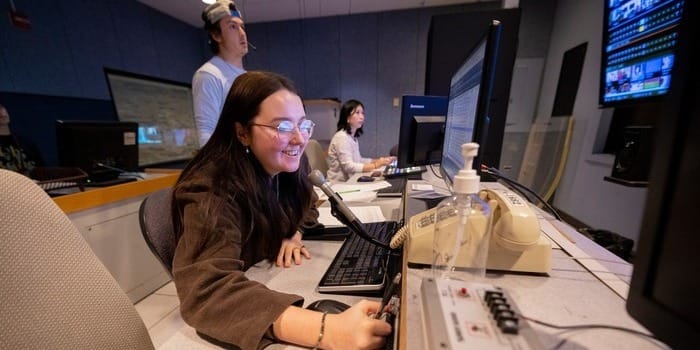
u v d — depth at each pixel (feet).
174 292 5.46
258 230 2.45
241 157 2.44
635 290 0.85
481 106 1.84
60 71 8.41
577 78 8.85
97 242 4.65
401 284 1.60
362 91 14.03
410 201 2.90
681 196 0.73
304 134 2.64
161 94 9.53
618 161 4.52
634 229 6.13
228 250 1.88
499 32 1.70
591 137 7.87
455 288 1.16
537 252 1.53
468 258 1.54
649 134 4.03
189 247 1.85
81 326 1.34
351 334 1.35
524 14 11.32
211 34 5.57
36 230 1.26
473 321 0.97
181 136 10.34
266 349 1.46
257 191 2.46
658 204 0.78
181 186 2.13
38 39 7.88
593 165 7.61
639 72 5.08
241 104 2.36
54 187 4.67
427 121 4.39
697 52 0.68
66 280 1.32
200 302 1.62
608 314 1.23
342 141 8.14
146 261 5.41
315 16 13.48
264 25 14.11
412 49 13.16
